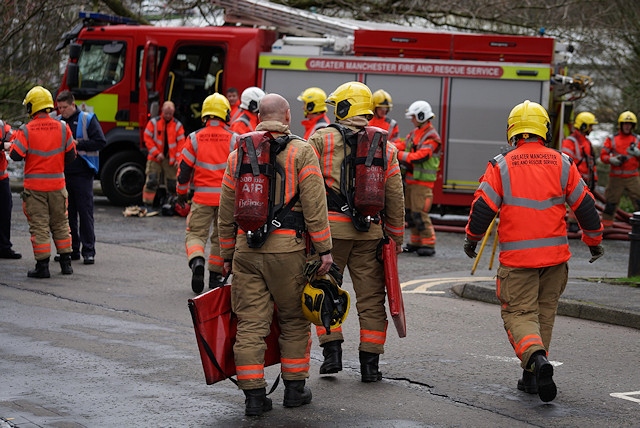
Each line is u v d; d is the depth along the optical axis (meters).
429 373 11.05
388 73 27.09
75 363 11.10
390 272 10.48
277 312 9.80
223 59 28.23
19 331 12.70
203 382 10.44
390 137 21.81
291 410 9.53
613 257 22.97
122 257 19.59
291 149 9.36
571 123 29.33
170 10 35.28
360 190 10.27
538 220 10.03
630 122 26.31
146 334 12.70
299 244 9.31
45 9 32.09
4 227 19.02
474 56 26.77
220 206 9.51
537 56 26.61
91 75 28.84
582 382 10.84
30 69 32.28
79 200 18.52
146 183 27.22
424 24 37.31
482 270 19.58
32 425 8.82
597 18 35.28
